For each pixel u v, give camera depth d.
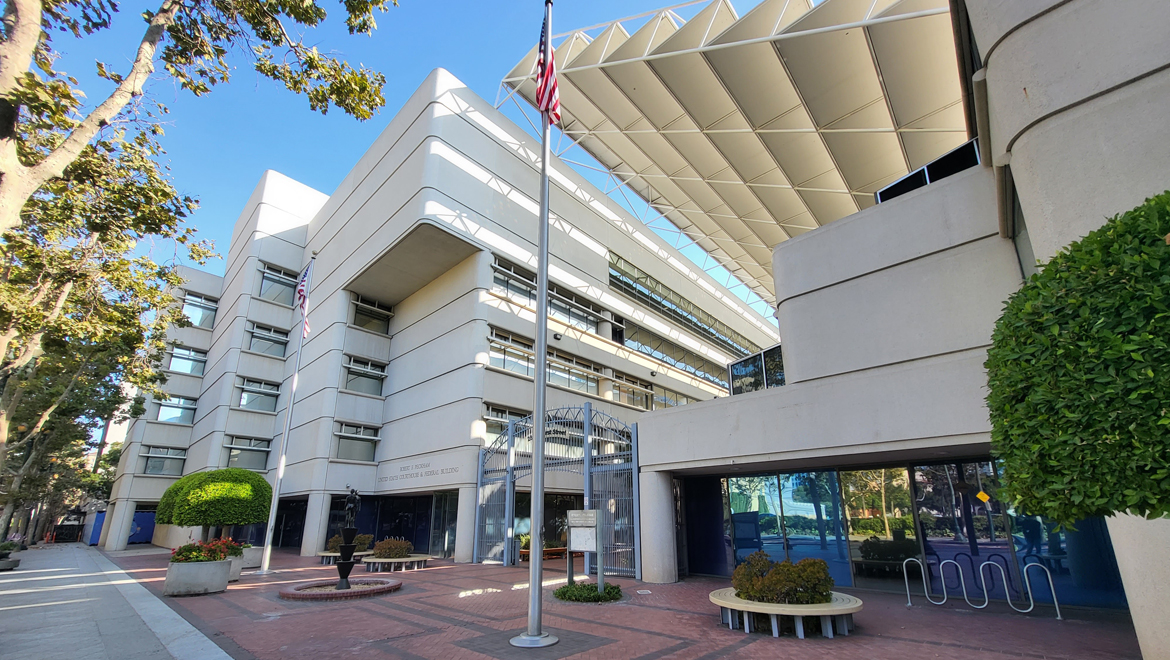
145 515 38.34
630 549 14.47
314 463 24.38
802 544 13.24
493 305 23.28
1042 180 6.45
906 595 11.39
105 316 15.47
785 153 22.22
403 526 25.36
